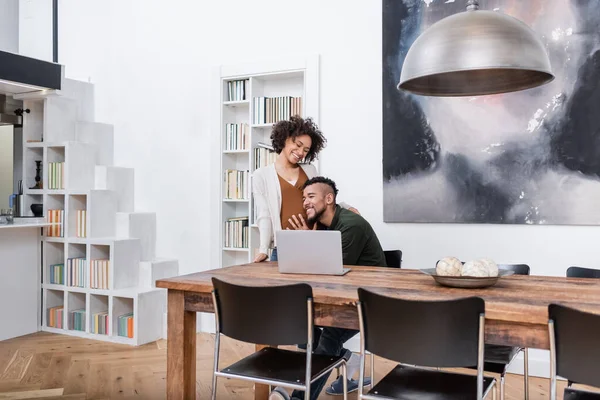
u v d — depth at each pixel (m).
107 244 4.84
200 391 3.48
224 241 5.08
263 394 3.13
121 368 3.98
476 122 4.05
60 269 5.18
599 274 2.93
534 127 3.88
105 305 5.13
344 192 4.56
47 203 5.25
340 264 2.69
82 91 5.59
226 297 2.35
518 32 2.11
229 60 5.09
